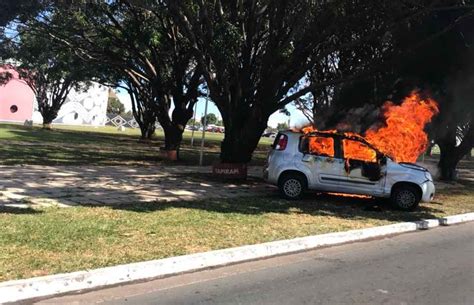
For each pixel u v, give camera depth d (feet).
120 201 36.14
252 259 25.03
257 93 50.80
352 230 31.68
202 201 38.55
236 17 50.75
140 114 131.34
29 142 87.92
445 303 19.27
